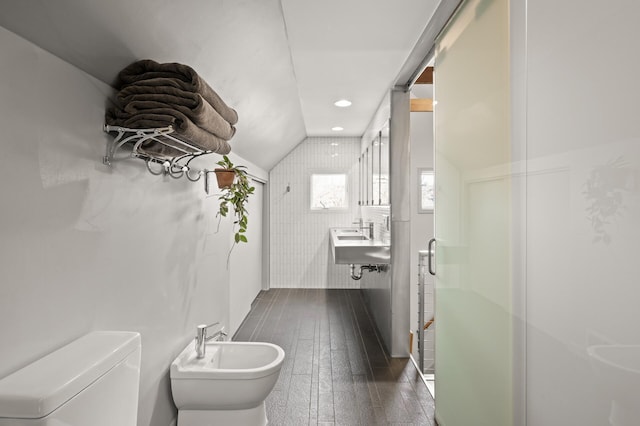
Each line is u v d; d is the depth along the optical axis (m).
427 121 4.52
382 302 3.69
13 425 0.86
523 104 1.27
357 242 3.74
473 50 1.70
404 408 2.41
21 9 0.93
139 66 1.45
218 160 2.90
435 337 2.32
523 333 1.29
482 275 1.62
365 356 3.25
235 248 3.81
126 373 1.20
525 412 1.29
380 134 3.89
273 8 1.97
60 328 1.16
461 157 1.86
